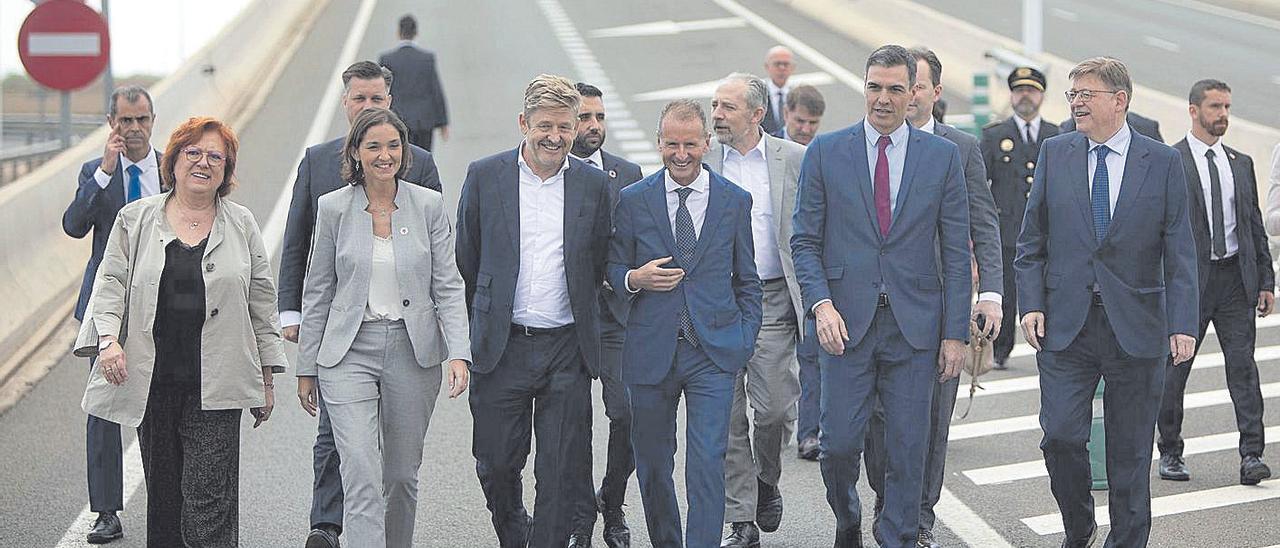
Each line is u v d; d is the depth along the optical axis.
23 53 14.16
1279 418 11.08
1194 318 7.34
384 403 7.21
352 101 8.33
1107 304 7.34
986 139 12.04
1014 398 11.70
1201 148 9.55
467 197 7.40
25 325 13.42
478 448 7.45
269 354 7.28
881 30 36.91
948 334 7.35
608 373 8.20
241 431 10.57
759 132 8.56
